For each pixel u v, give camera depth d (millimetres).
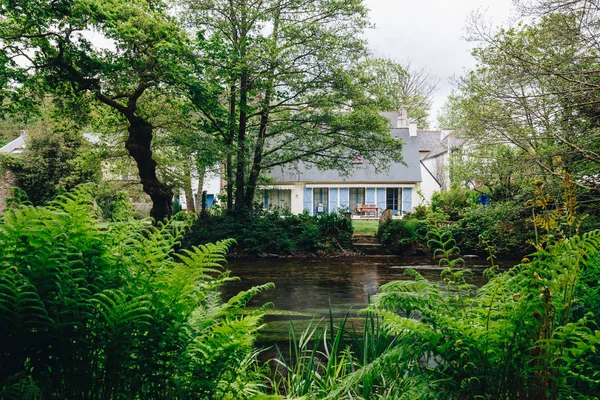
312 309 7867
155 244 1619
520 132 12070
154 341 1346
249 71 17641
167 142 17812
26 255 1311
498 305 1835
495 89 12180
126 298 1363
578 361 1794
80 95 17312
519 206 13711
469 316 1934
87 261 1431
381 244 18984
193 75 16422
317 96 19156
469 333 1680
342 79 18422
